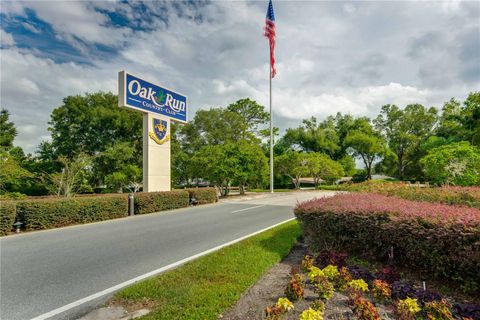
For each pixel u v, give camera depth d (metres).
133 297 3.15
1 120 27.62
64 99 24.20
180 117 15.24
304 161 29.39
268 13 19.84
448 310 2.47
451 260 3.09
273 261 4.30
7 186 19.12
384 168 43.47
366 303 2.48
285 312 2.63
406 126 37.88
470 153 14.18
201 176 20.59
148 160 13.03
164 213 11.11
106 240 6.38
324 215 4.58
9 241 6.37
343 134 42.81
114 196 9.94
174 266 4.45
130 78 12.26
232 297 3.01
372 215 4.00
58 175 13.60
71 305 3.12
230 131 30.94
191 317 2.60
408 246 3.51
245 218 9.48
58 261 4.78
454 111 33.75
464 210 3.69
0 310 3.03
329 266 3.38
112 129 24.53
